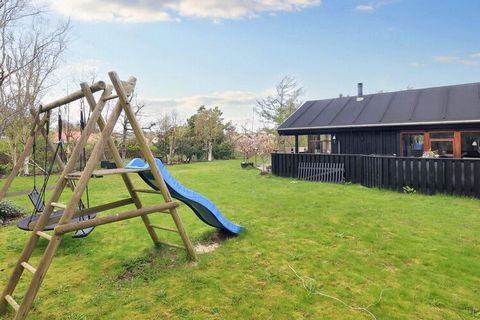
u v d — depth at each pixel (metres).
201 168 22.17
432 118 12.99
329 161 14.06
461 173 9.96
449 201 9.38
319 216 7.69
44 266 3.64
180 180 15.41
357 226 6.88
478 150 12.49
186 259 5.25
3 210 8.55
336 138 16.12
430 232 6.48
